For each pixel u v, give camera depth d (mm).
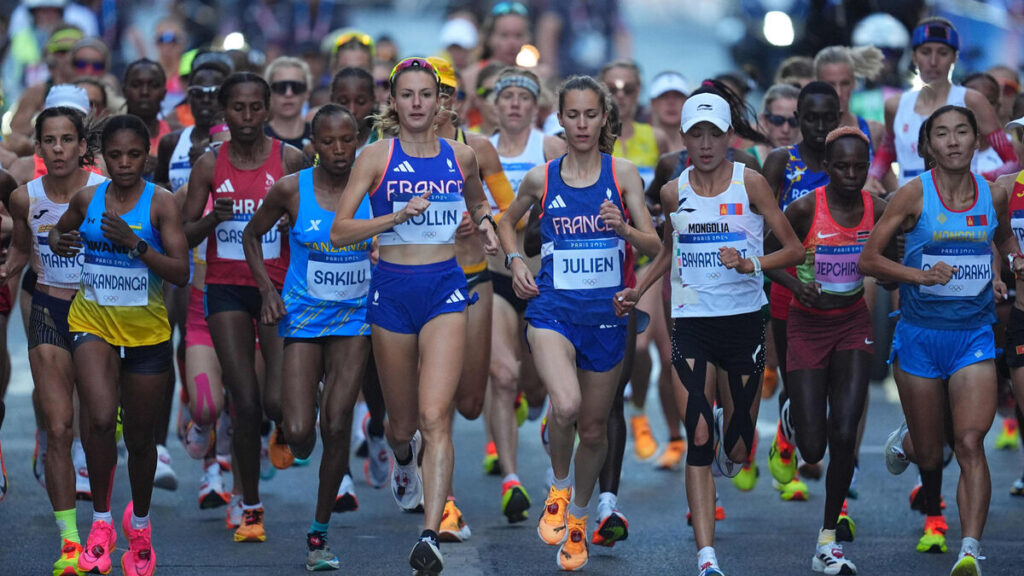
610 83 35906
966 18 53688
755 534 28547
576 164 25250
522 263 25375
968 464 24328
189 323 28469
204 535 27938
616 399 27406
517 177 30875
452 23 51000
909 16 49531
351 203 24141
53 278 25328
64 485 24469
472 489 32469
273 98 33188
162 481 30375
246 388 26719
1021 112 32812
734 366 24859
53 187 25750
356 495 32031
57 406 24641
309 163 27875
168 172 31656
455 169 24547
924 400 25344
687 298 24734
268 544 27219
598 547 27344
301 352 25250
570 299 24984
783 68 37656
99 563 24234
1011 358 25234
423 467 23641
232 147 27469
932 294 24844
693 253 24688
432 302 24297
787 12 53625
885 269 24641
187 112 37625
